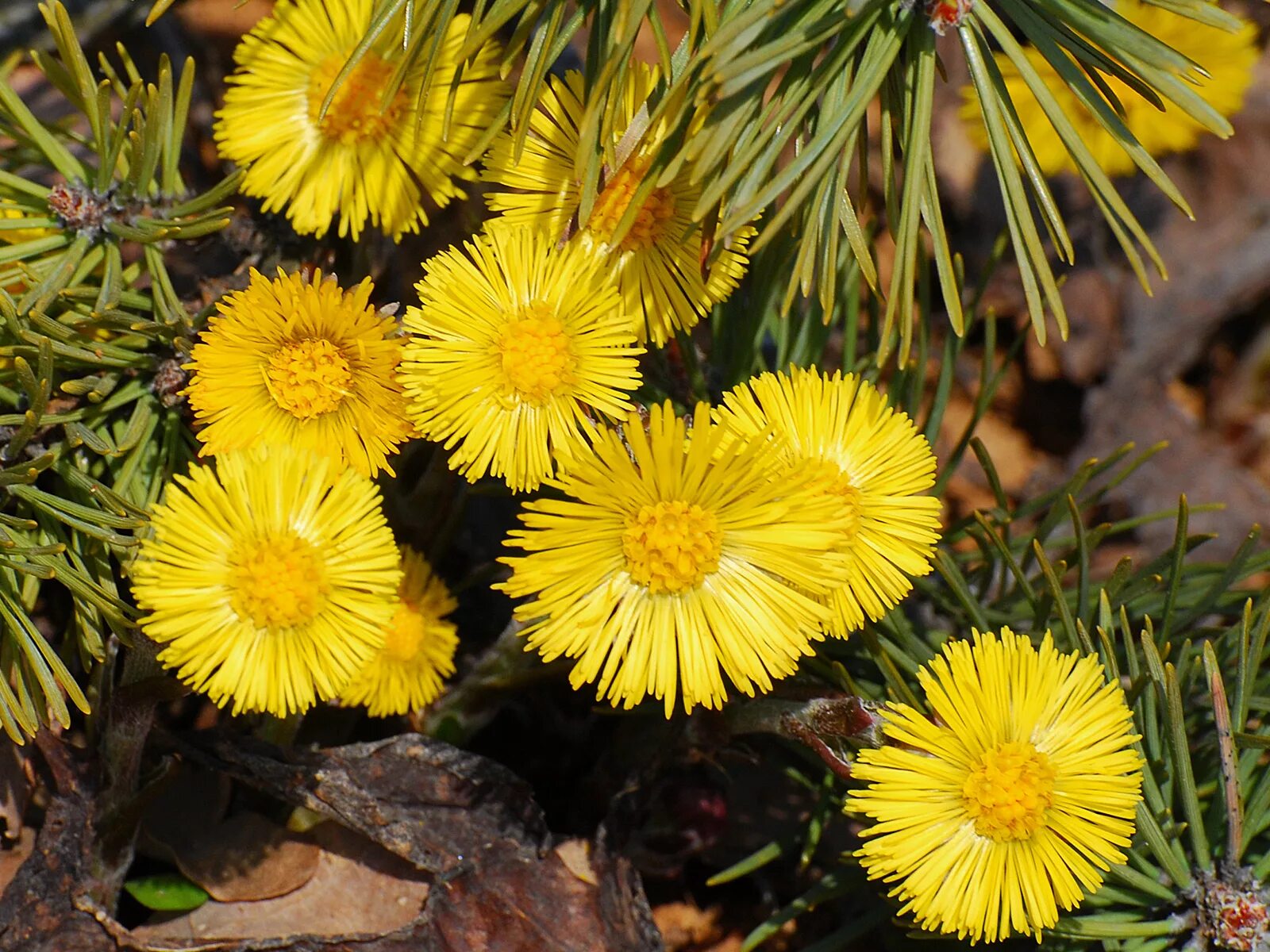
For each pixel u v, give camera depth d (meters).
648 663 0.45
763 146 0.45
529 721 0.54
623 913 0.50
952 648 0.45
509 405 0.45
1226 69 0.56
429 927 0.49
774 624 0.45
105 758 0.48
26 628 0.47
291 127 0.48
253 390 0.46
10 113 0.48
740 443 0.44
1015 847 0.45
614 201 0.46
